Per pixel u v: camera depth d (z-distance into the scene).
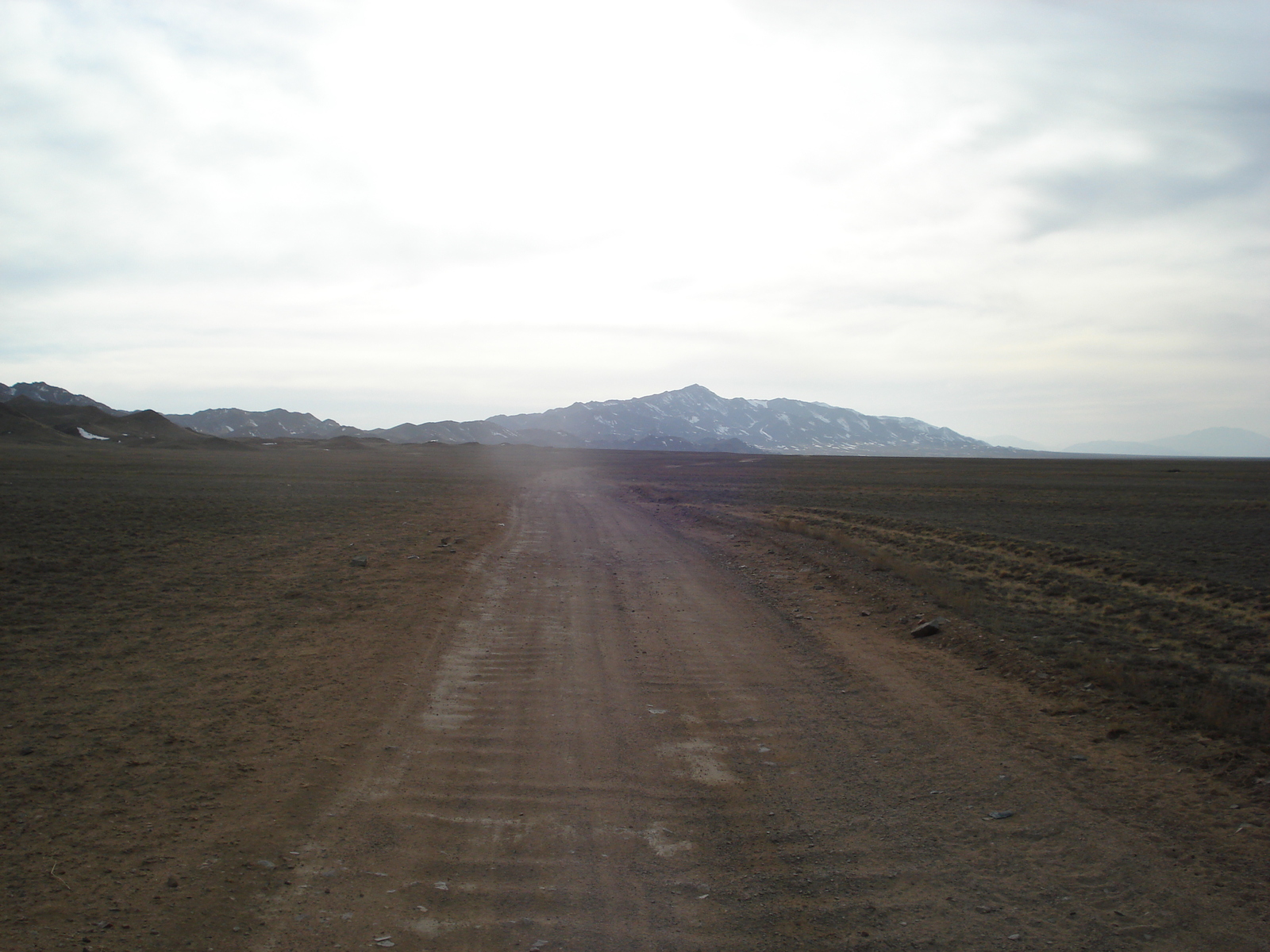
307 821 5.88
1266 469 99.38
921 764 7.25
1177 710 8.30
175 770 6.79
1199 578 16.19
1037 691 9.41
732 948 4.40
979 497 46.31
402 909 4.75
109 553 19.12
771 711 8.86
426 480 64.38
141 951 4.19
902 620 13.67
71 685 9.17
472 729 8.10
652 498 48.31
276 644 11.37
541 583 17.34
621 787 6.70
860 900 4.94
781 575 18.94
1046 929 4.59
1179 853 5.47
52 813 5.86
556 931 4.55
